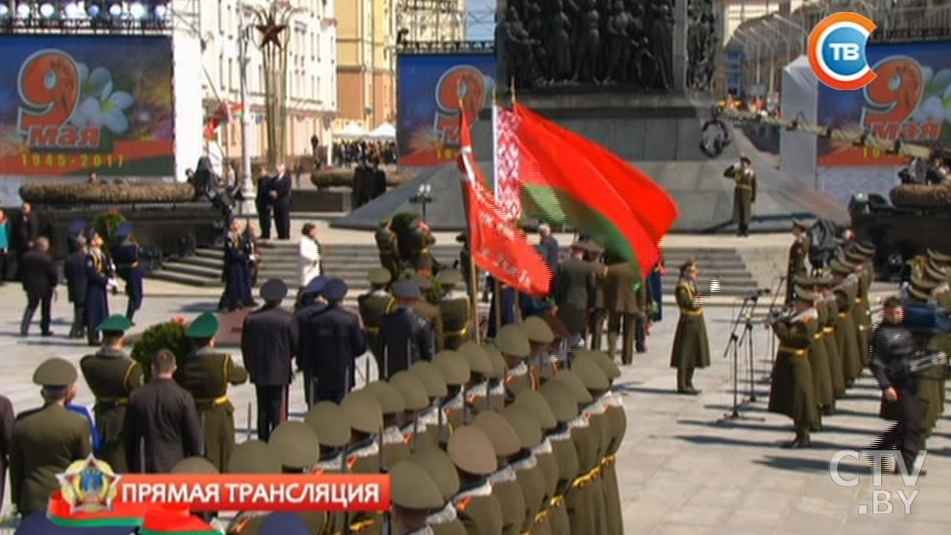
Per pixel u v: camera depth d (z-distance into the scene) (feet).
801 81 187.21
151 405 47.88
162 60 182.39
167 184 158.30
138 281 106.52
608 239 73.61
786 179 162.40
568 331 56.49
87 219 146.30
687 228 146.41
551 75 157.48
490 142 160.35
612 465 49.24
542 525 41.65
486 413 38.60
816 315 68.90
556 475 42.16
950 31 181.47
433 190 157.28
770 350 98.89
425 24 301.84
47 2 188.14
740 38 359.05
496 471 37.81
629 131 155.02
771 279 128.67
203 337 53.26
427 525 33.32
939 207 141.18
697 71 159.12
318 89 403.13
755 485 62.18
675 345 83.10
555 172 72.64
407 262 104.06
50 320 109.19
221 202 151.43
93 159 183.83
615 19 154.40
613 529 48.70
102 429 52.60
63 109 183.11
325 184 209.46
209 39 279.08
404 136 212.84
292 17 357.00
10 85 183.11
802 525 55.88
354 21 450.71
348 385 65.51
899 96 182.09
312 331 65.10
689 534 54.49
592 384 47.03
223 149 285.64
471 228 63.05
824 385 71.77
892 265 140.56
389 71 483.92
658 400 81.30
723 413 77.71
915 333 64.23
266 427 64.69
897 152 152.05
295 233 155.63
